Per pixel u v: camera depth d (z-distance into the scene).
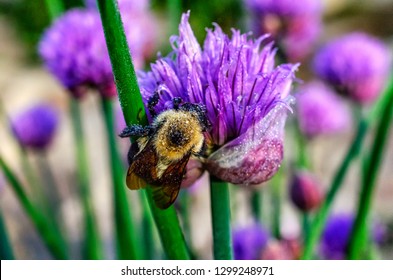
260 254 0.18
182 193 0.19
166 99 0.11
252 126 0.11
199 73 0.11
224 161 0.11
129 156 0.12
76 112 0.21
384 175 0.35
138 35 0.18
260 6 0.21
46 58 0.18
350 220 0.22
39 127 0.25
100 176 0.35
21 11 0.60
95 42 0.17
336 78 0.22
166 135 0.12
